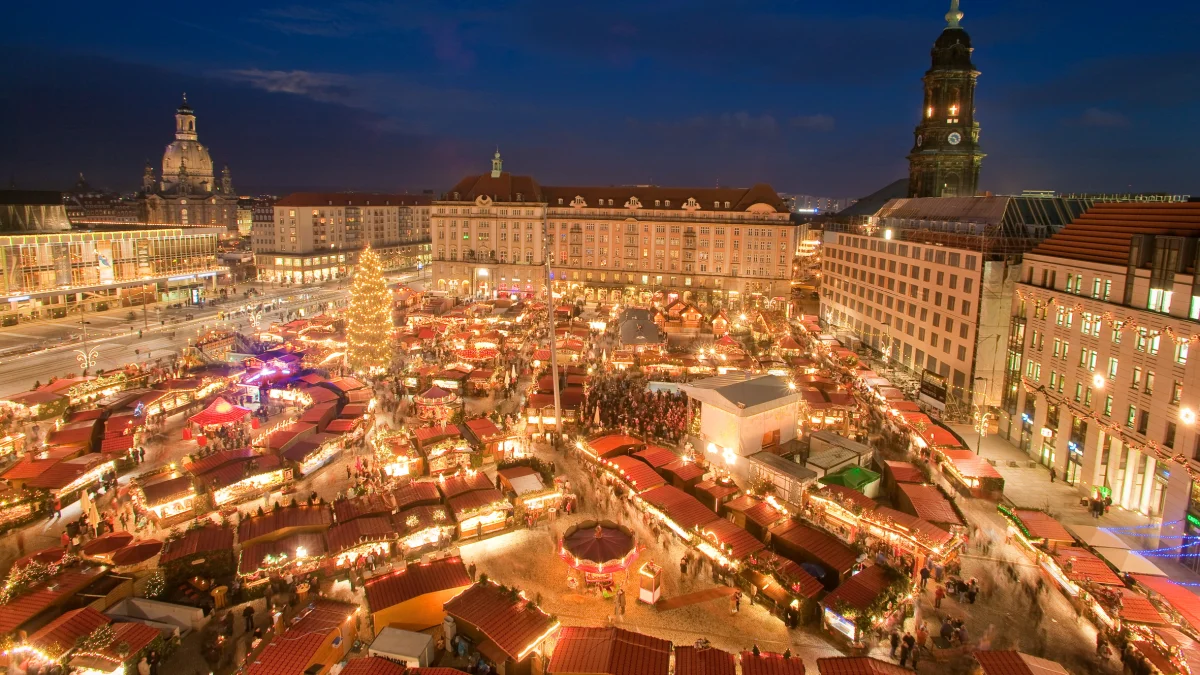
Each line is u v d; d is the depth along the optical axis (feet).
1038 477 171.32
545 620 97.91
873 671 84.99
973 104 352.69
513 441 176.96
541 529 137.18
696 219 469.16
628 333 305.12
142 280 435.53
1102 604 104.99
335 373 255.70
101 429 183.32
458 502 134.82
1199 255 130.11
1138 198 248.52
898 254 280.72
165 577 111.86
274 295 501.97
